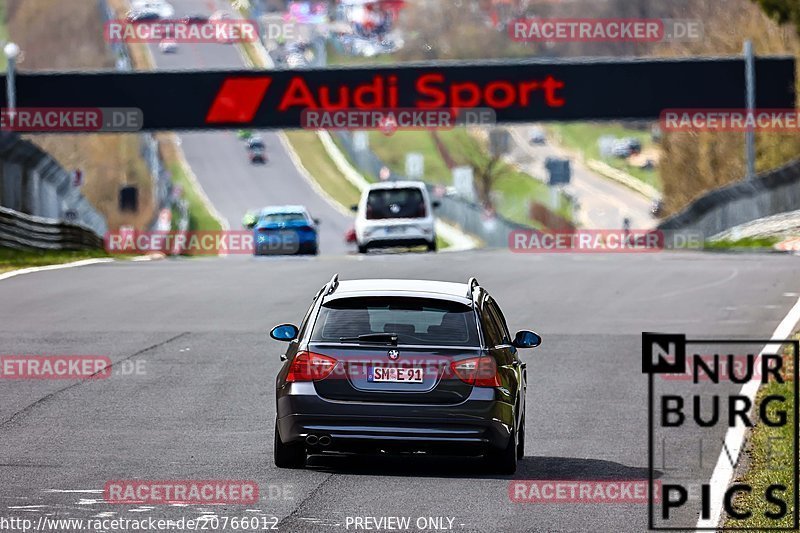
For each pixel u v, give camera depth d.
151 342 74.31
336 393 40.81
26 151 156.25
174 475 41.59
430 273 114.12
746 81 198.12
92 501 37.41
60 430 50.16
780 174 165.00
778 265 116.75
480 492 39.53
